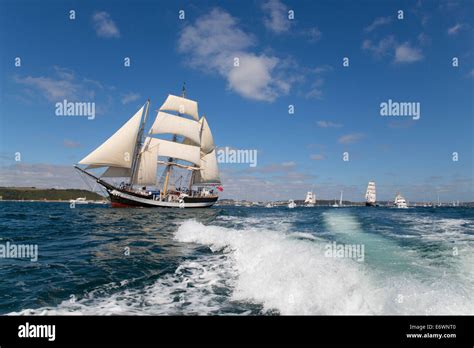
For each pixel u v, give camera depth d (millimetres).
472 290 5426
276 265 7266
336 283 5723
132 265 8805
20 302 5816
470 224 16797
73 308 5586
